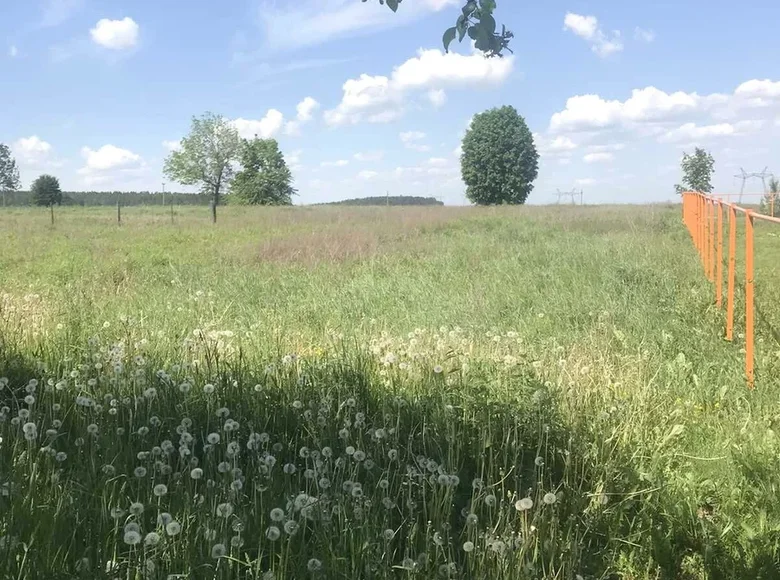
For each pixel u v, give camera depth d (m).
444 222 24.98
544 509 3.09
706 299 8.84
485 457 3.68
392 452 3.36
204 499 2.94
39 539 2.62
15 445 3.31
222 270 12.28
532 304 8.87
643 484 3.61
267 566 2.69
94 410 3.86
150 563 2.48
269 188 66.94
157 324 7.06
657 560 3.06
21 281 11.20
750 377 5.67
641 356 6.19
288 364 4.86
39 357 5.23
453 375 4.74
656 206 33.53
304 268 12.39
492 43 3.28
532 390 4.29
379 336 7.05
